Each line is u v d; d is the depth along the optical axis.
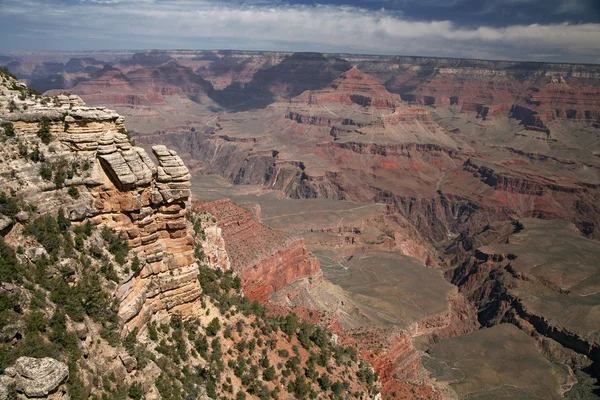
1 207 24.59
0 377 19.14
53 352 21.83
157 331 30.92
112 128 30.05
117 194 29.08
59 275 25.45
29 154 27.42
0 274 22.61
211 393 30.62
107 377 24.16
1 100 28.86
